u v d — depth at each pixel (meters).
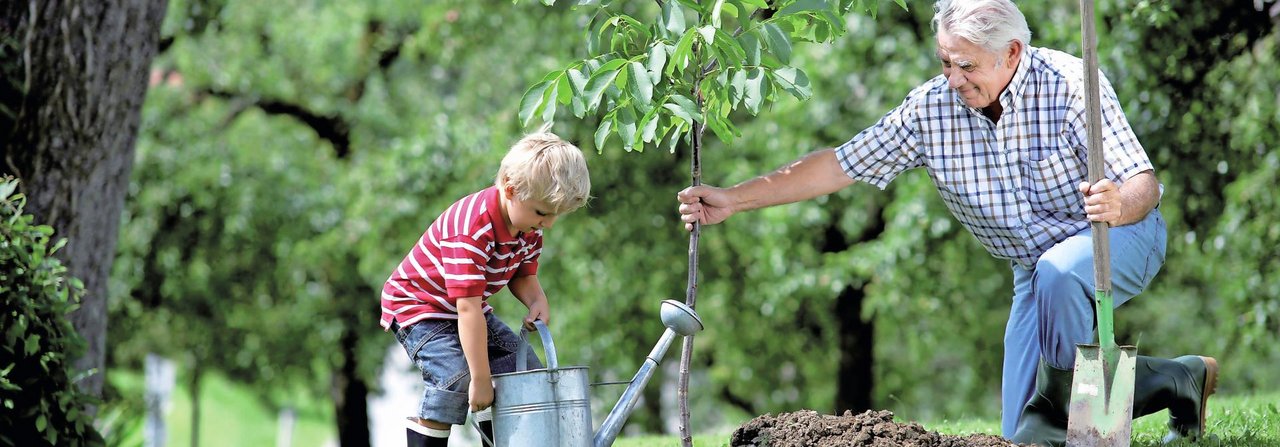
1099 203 3.59
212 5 15.34
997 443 3.74
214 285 16.44
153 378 20.48
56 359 5.30
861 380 15.04
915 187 12.47
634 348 15.24
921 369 19.08
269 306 16.91
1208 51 8.97
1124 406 3.62
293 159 16.39
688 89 3.75
